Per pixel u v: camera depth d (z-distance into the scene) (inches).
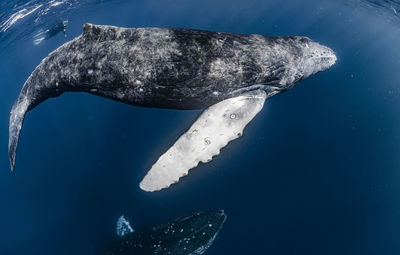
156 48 208.8
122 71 217.5
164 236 270.8
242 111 232.1
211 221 266.2
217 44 217.2
